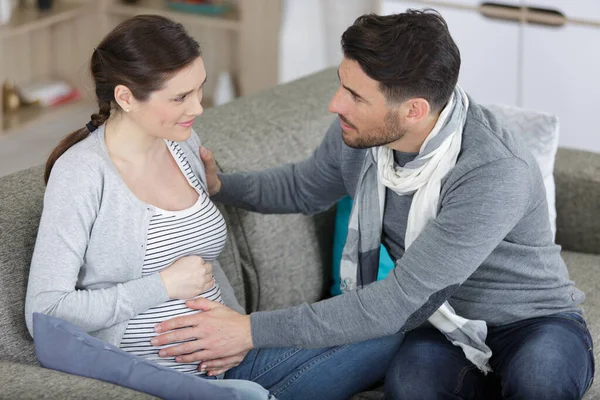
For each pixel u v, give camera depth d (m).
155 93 1.86
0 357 1.93
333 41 4.85
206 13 5.18
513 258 2.12
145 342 1.99
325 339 2.04
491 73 4.51
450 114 2.04
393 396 2.08
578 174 2.90
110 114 1.97
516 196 1.99
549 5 4.24
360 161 2.28
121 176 1.97
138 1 5.40
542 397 1.99
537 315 2.15
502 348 2.16
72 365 1.80
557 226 2.97
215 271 2.22
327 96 2.95
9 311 1.94
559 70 4.32
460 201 2.00
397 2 4.62
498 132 2.05
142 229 1.95
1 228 1.97
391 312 2.02
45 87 5.23
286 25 5.02
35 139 5.04
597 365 2.28
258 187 2.39
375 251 2.27
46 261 1.86
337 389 2.19
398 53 1.93
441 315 2.14
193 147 2.20
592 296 2.58
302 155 2.67
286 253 2.57
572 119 4.36
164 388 1.73
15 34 5.06
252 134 2.60
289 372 2.17
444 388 2.06
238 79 5.43
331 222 2.72
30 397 1.69
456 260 1.99
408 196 2.17
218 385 1.73
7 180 2.15
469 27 4.48
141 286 1.93
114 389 1.73
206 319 2.02
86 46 5.35
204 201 2.09
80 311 1.86
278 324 2.04
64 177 1.88
